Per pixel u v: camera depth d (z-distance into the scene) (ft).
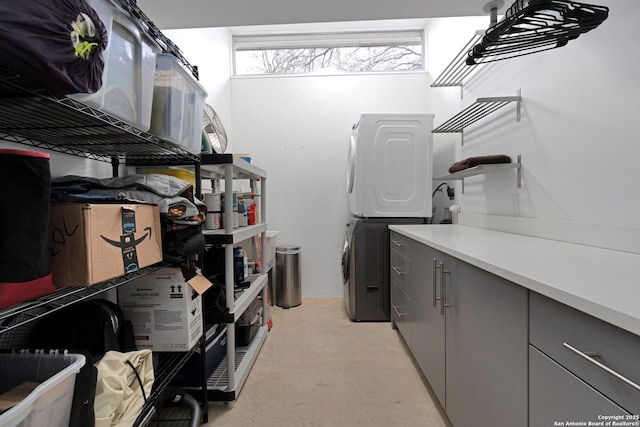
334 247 11.00
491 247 4.14
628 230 3.59
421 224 8.56
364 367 6.19
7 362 2.40
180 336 3.95
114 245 2.75
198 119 4.42
